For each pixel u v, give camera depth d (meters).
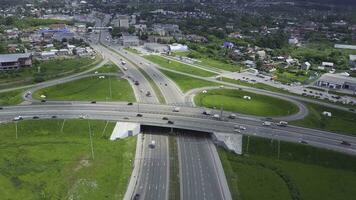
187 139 175.62
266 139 170.00
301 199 131.00
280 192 135.38
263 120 193.00
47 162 146.75
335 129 187.50
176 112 198.12
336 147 166.25
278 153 162.88
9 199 122.88
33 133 172.38
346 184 143.00
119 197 128.88
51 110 194.75
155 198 129.38
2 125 175.50
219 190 135.75
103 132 174.12
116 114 191.88
